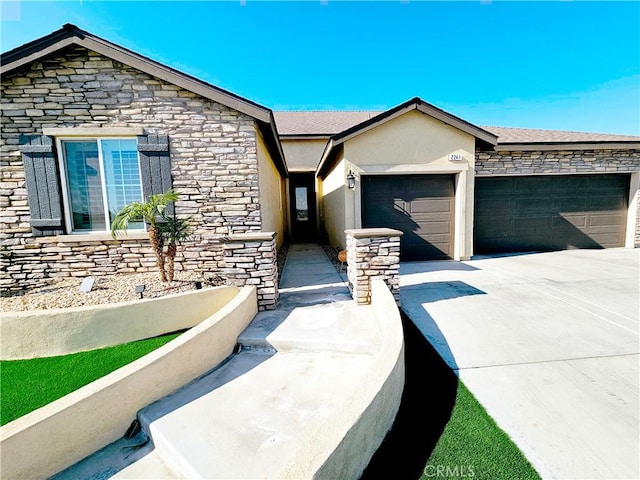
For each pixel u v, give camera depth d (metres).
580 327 4.17
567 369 3.18
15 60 5.65
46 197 6.08
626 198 9.97
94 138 6.21
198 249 6.57
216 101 6.24
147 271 6.52
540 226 9.85
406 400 2.79
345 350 3.67
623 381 2.96
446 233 8.88
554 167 9.47
